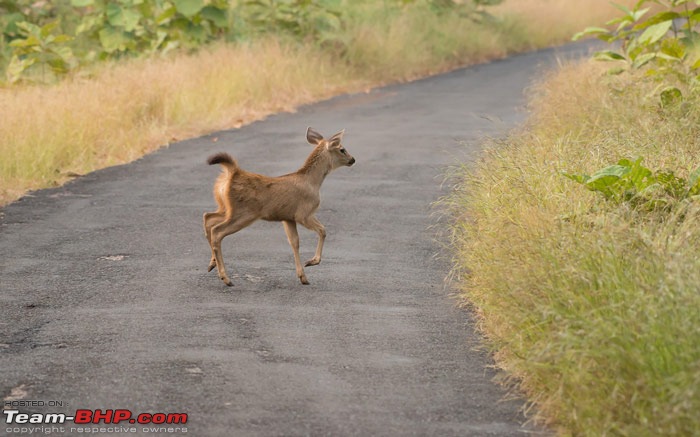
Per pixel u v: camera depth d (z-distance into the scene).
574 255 13.20
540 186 17.69
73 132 27.66
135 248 19.11
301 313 15.25
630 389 10.45
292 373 12.70
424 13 55.50
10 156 25.19
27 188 24.33
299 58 42.44
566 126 24.69
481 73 48.62
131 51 40.97
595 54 27.61
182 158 28.27
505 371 12.84
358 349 13.69
